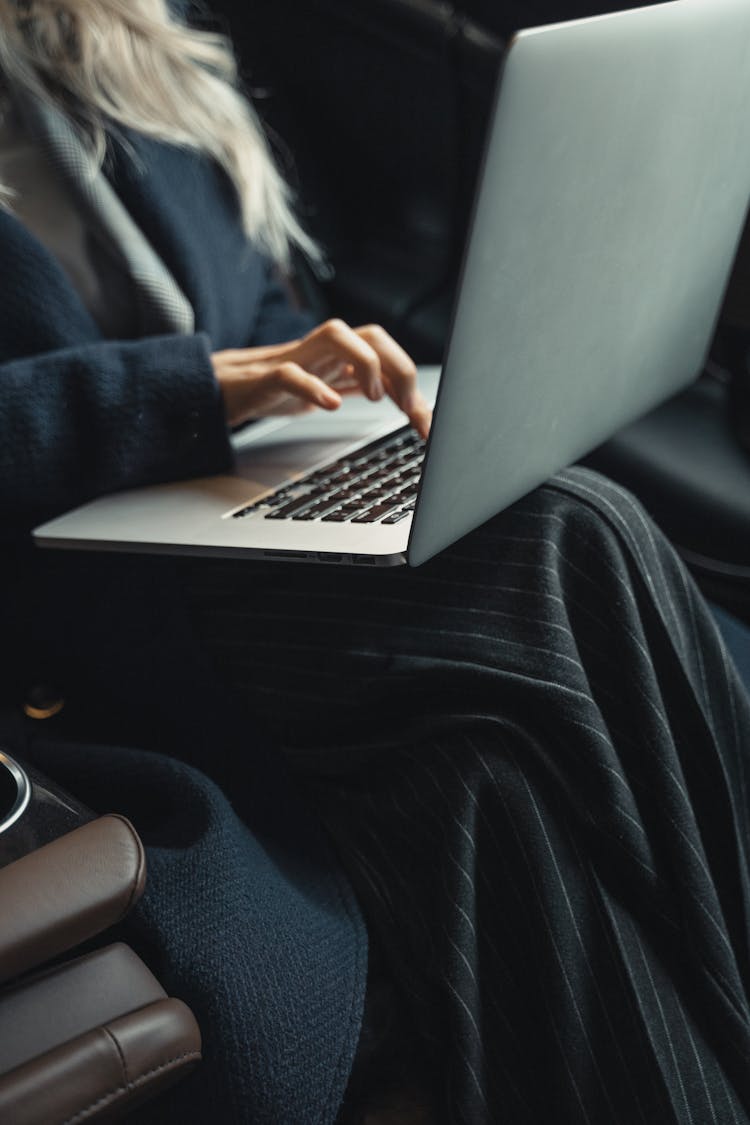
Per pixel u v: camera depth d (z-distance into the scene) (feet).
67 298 3.25
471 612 2.69
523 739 2.54
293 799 2.86
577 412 2.67
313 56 4.99
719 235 2.86
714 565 3.77
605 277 2.42
